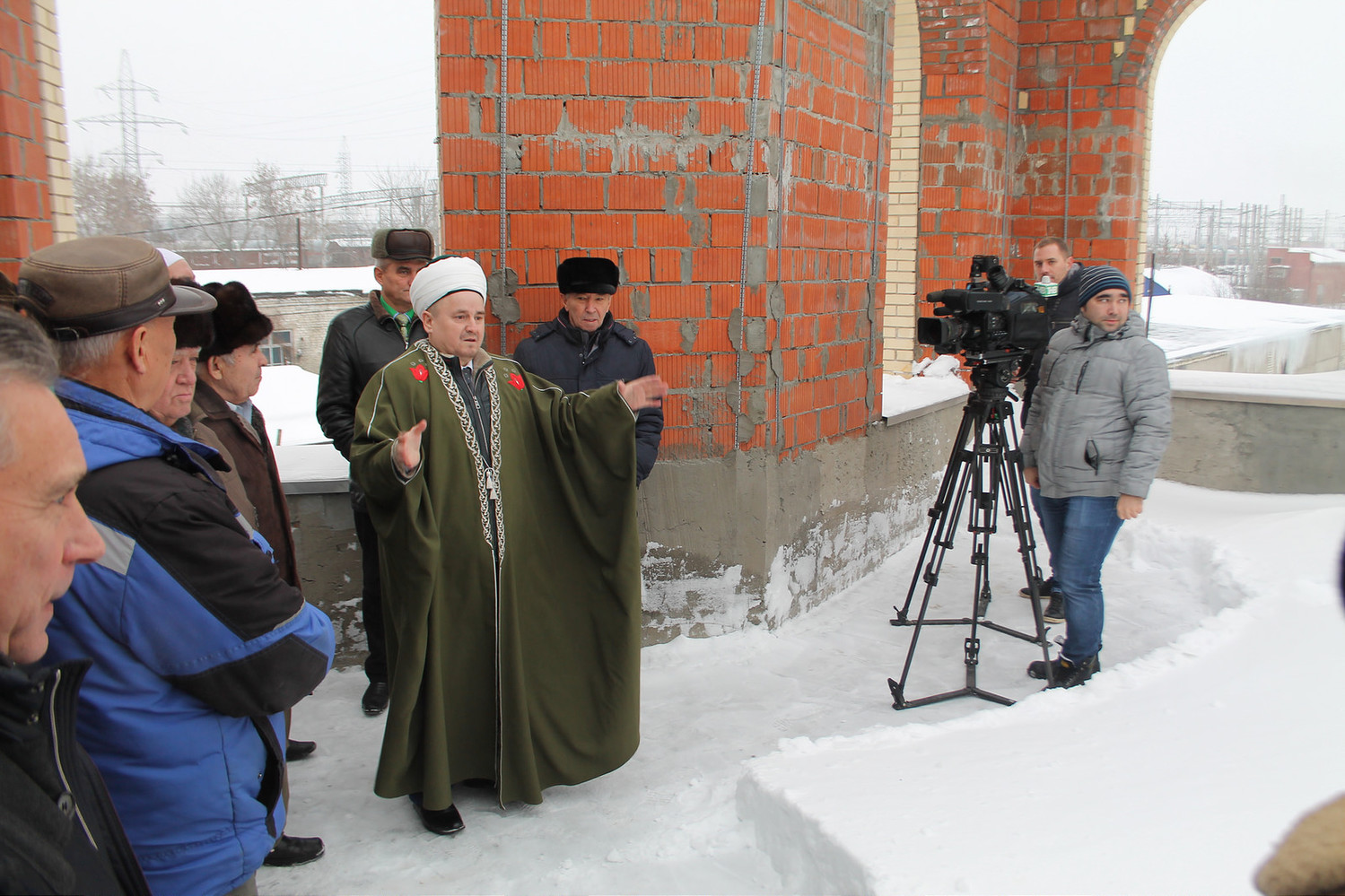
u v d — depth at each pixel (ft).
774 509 13.73
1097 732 8.76
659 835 8.48
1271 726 8.36
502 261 12.16
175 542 4.68
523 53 11.87
